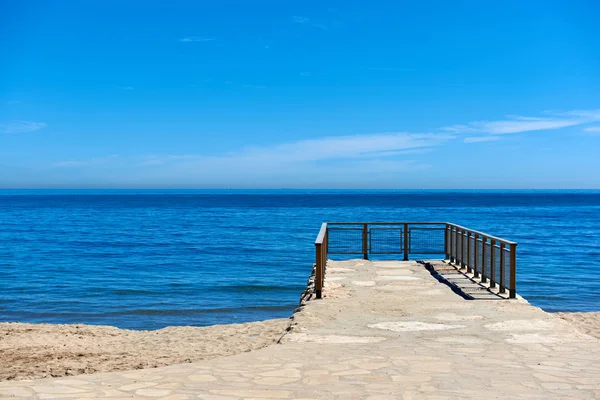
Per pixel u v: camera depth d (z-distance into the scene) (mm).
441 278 14867
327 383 6129
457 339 8633
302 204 139875
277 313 19047
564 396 5559
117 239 48000
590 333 11305
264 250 38969
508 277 12930
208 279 26703
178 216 86000
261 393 5742
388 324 9773
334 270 16500
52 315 18703
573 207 119000
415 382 6141
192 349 10547
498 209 108312
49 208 119562
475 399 5477
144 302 21062
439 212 95250
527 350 7848
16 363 9516
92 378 6449
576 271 28203
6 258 35188
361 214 88562
